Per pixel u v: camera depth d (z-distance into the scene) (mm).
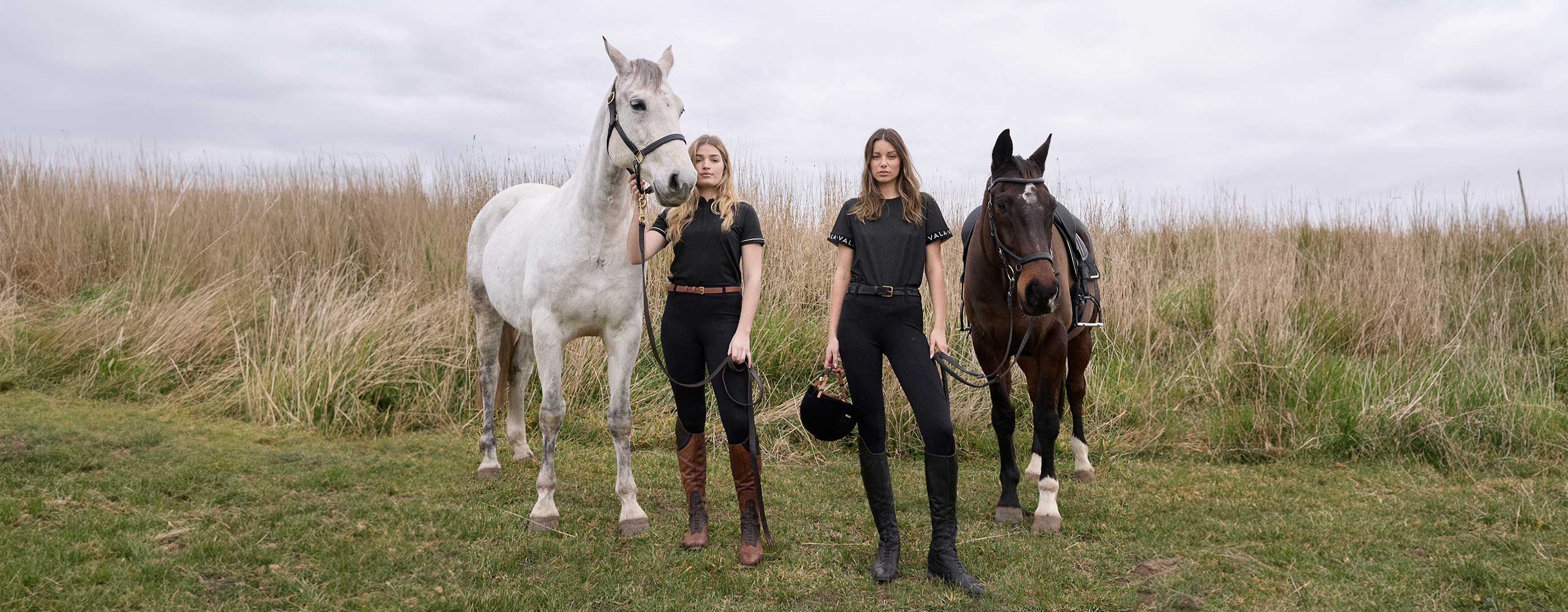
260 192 7695
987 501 3686
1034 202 2943
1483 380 4875
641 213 2805
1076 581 2750
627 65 2885
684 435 3062
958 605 2555
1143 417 4820
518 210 3826
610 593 2588
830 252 6484
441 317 5492
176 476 3436
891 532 2758
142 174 7539
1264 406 4723
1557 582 2637
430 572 2717
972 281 3443
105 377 4758
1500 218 7973
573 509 3412
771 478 3996
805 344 5410
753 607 2527
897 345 2631
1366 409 4500
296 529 2963
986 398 4863
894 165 2656
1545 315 6016
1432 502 3551
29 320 5344
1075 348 3959
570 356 5094
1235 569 2873
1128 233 7586
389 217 7113
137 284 5660
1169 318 6281
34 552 2592
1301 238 8391
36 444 3684
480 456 4168
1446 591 2660
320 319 5172
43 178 7129
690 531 3021
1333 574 2805
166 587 2447
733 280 2844
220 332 5262
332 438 4277
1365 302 6199
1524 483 3771
